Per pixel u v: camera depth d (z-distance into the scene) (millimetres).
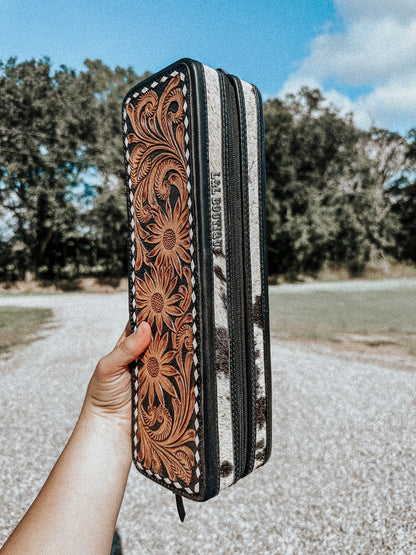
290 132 35562
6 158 30141
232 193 907
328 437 4297
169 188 929
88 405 1034
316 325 11078
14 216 32375
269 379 967
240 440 925
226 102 904
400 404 5180
